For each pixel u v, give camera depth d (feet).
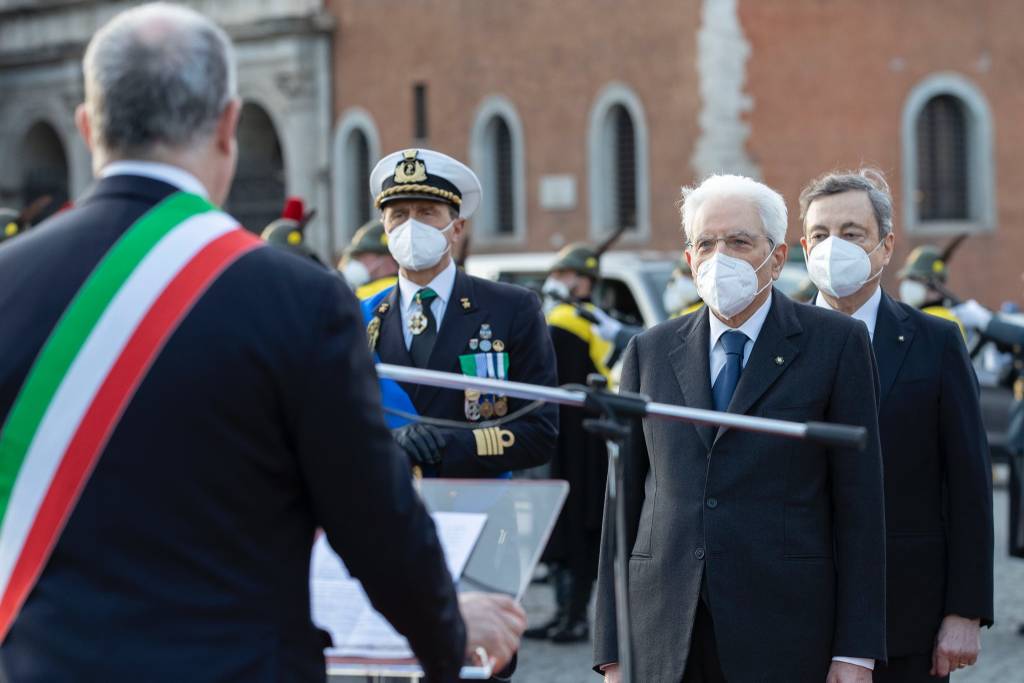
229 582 10.69
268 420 10.85
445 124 130.00
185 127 11.34
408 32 131.75
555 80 123.13
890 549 21.22
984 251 115.03
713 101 115.96
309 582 11.42
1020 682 35.29
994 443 63.57
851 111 115.44
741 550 18.13
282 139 139.95
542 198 124.26
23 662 10.39
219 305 10.84
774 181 115.75
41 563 10.55
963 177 116.37
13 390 10.82
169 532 10.56
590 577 40.83
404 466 11.46
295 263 11.26
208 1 142.92
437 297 22.54
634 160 121.19
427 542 11.34
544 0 123.54
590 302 44.14
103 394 10.64
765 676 17.87
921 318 22.15
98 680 10.27
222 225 11.24
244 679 10.53
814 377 18.45
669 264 59.93
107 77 11.27
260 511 10.87
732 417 13.61
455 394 21.89
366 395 11.16
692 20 116.47
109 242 11.05
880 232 22.48
